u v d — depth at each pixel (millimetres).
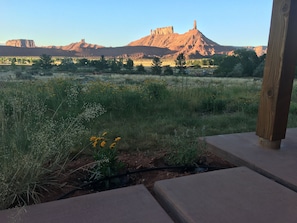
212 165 2467
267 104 2582
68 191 1950
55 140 2105
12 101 2350
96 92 5984
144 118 4633
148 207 1589
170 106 5641
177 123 4281
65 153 2256
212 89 8484
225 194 1745
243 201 1655
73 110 4164
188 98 6355
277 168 2160
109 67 79250
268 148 2652
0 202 1631
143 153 2785
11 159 1811
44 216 1494
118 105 5113
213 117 4812
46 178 1983
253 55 52344
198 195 1725
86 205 1609
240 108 5801
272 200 1673
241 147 2691
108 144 2969
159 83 7000
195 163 2393
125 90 6305
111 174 2094
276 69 2455
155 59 70625
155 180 2139
